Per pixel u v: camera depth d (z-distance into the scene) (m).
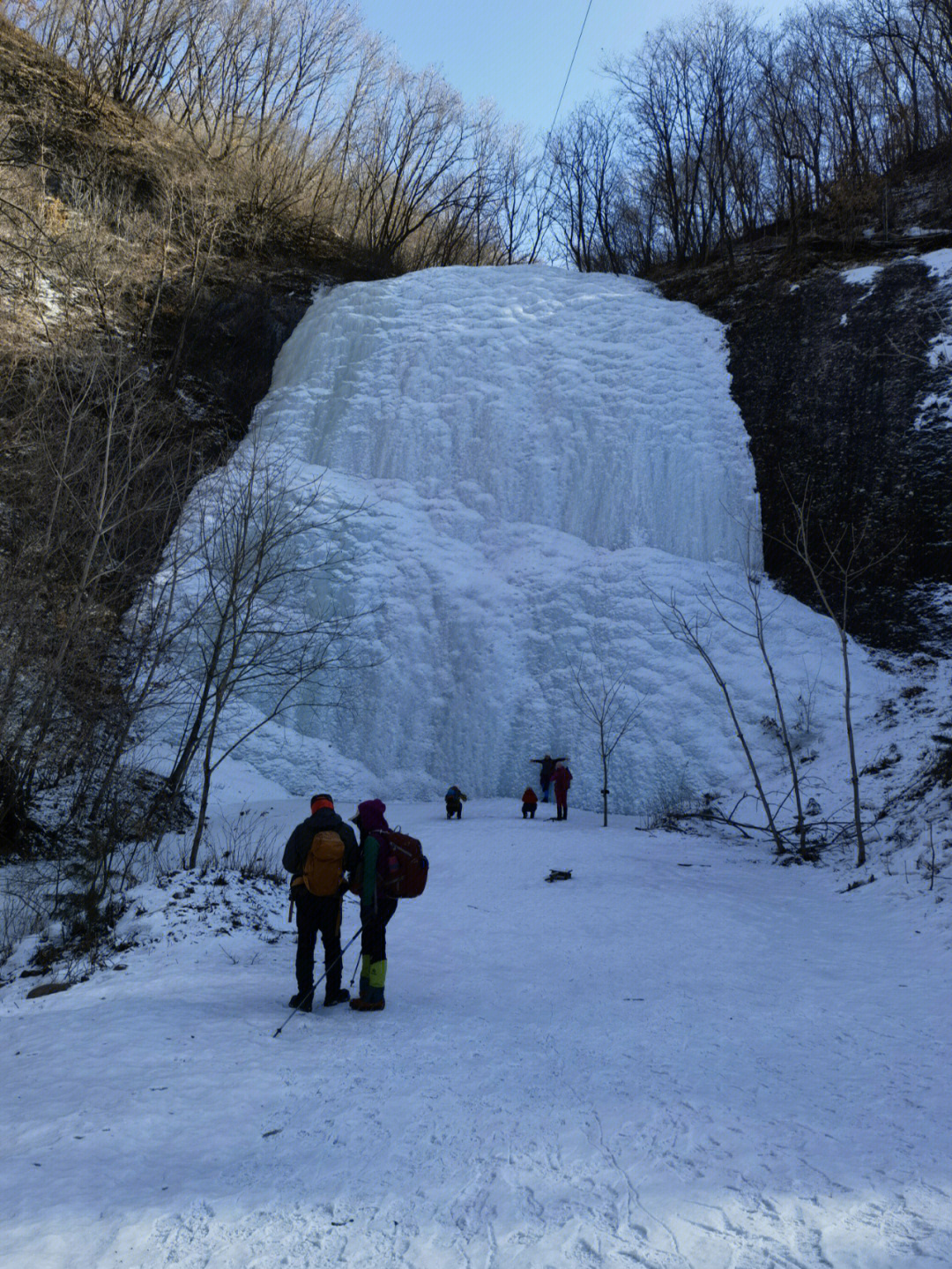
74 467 18.47
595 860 14.82
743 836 18.22
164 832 17.00
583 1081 4.94
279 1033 5.78
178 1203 3.48
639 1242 3.12
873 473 27.55
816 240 36.81
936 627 24.23
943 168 39.06
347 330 35.00
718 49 43.91
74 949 8.58
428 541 29.28
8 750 15.05
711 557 28.20
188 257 37.59
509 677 25.88
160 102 44.00
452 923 10.23
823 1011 6.59
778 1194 3.50
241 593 20.50
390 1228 3.28
